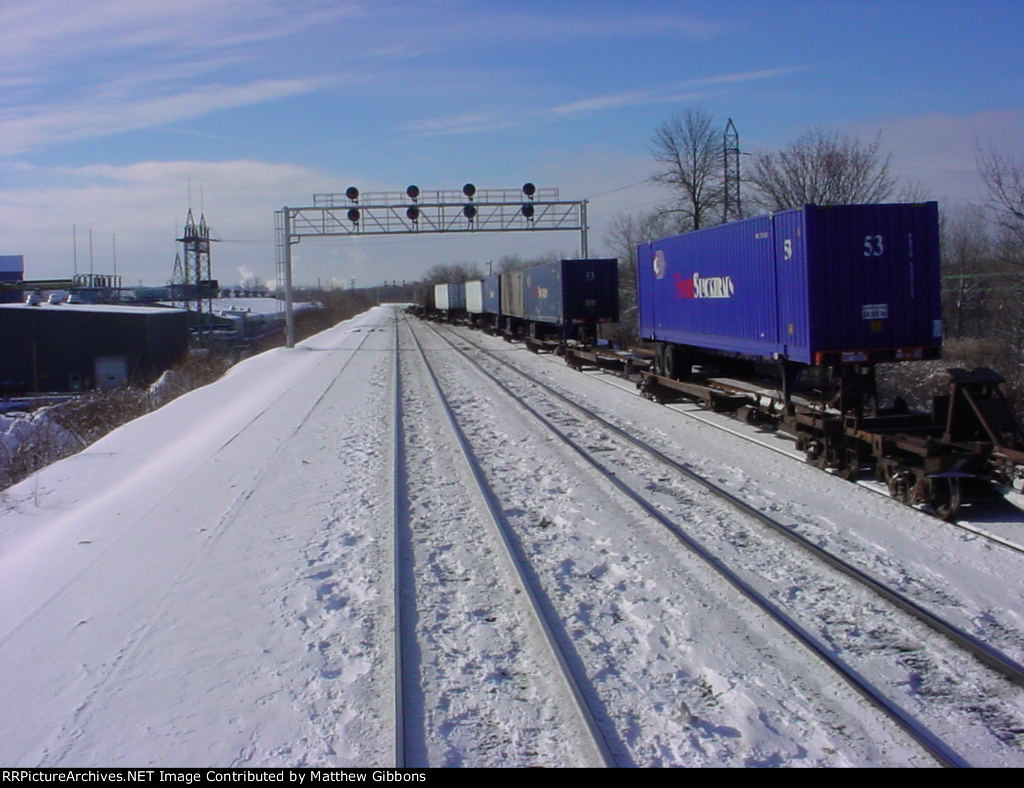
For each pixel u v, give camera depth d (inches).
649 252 849.5
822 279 510.6
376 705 230.1
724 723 216.8
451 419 748.0
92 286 4114.2
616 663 253.0
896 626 274.7
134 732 219.1
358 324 3442.4
